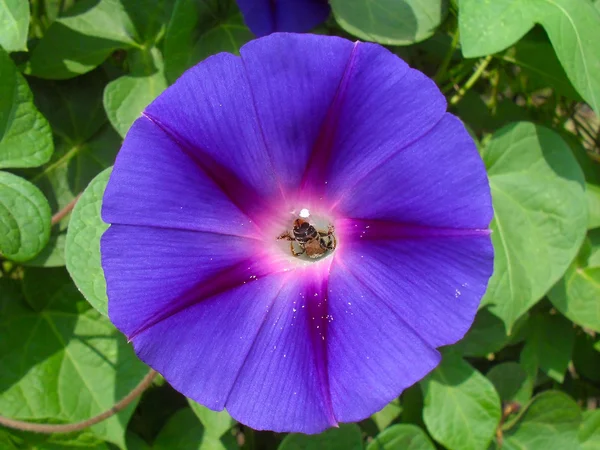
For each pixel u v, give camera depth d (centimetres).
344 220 12
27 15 13
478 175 10
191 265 11
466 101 18
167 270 10
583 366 20
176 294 10
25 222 13
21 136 13
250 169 11
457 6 15
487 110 18
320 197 12
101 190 13
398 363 10
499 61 17
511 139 15
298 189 12
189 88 10
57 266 16
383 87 10
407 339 10
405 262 10
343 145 11
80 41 15
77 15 15
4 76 13
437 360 10
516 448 17
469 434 15
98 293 12
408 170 10
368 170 11
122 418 14
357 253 11
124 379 15
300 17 14
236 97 11
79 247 13
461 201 10
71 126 16
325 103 11
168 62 15
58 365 15
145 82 15
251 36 15
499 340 16
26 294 15
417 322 10
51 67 15
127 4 15
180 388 10
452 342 10
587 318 16
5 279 16
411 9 14
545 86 18
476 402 15
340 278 11
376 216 11
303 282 12
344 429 15
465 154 10
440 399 15
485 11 13
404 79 10
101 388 15
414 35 14
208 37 15
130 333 10
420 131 10
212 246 11
